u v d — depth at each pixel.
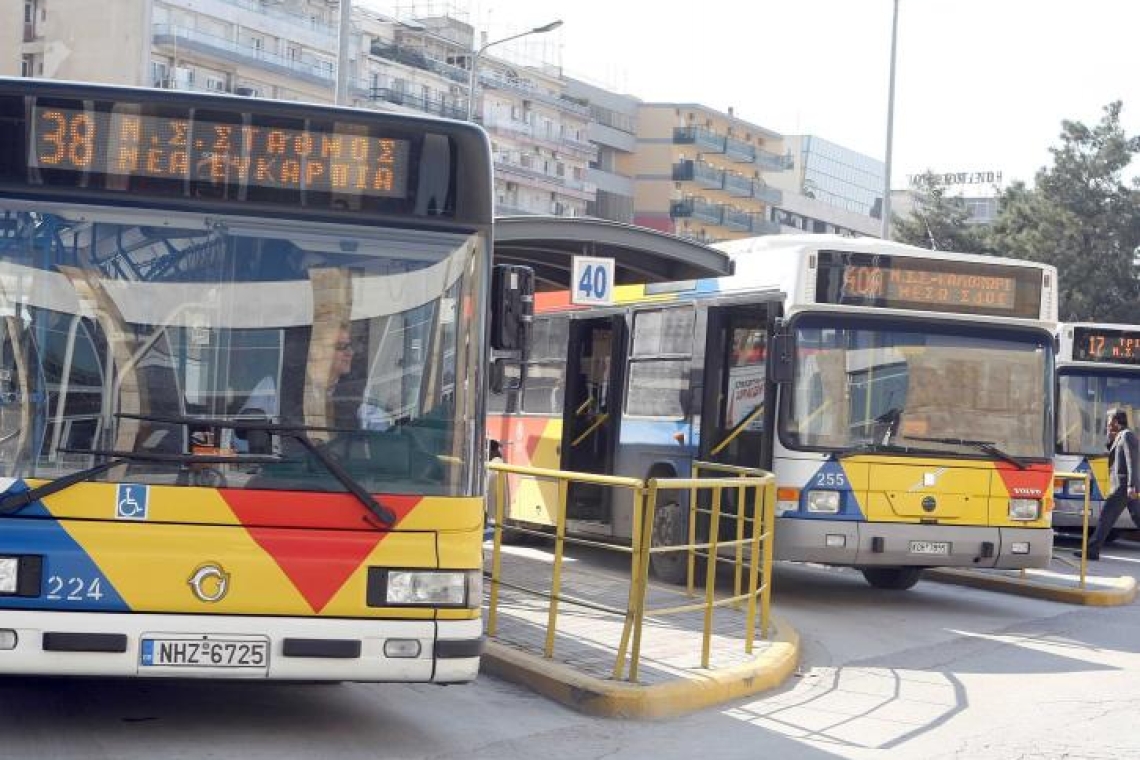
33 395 8.12
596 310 19.20
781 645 12.40
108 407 8.16
